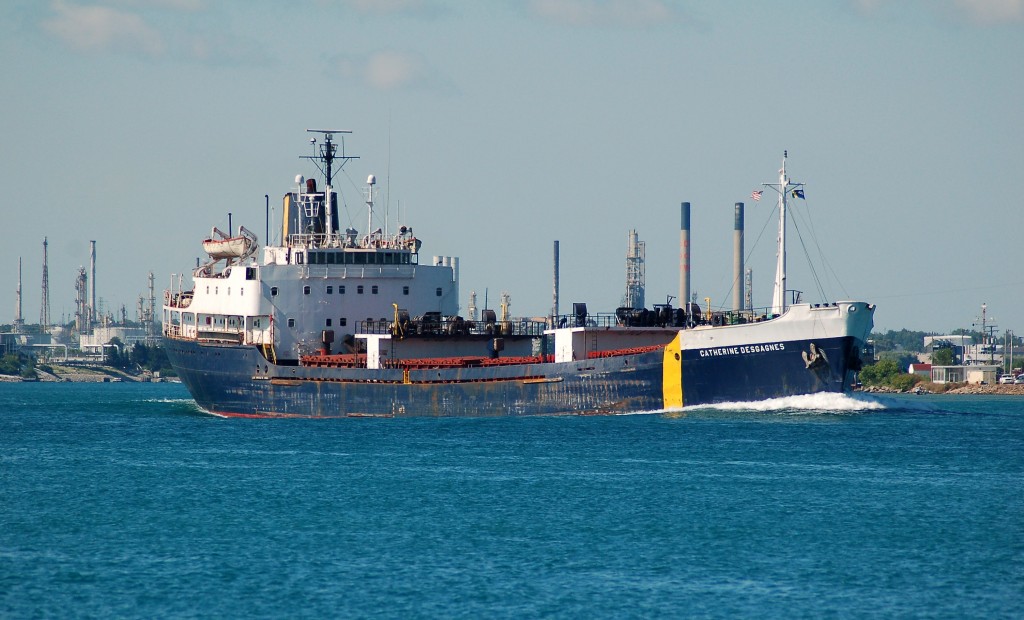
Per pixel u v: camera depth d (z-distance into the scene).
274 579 196.00
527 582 194.62
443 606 183.00
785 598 187.50
